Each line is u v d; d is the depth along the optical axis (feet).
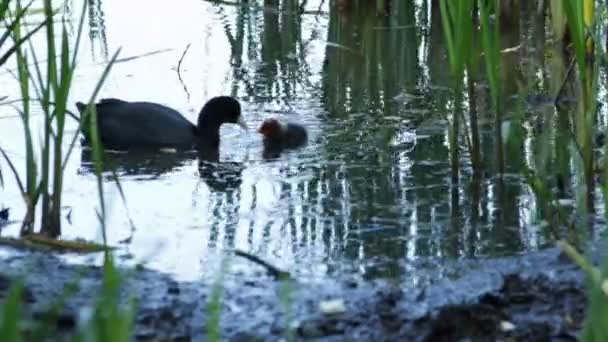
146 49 59.57
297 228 36.73
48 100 34.94
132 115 48.03
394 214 37.86
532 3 68.33
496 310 27.61
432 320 27.17
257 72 56.95
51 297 28.71
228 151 45.98
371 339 26.50
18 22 35.06
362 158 44.39
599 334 18.02
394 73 56.34
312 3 70.49
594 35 42.06
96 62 56.90
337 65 58.08
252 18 66.54
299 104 51.75
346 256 33.99
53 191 35.60
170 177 42.88
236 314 28.30
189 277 31.91
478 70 55.21
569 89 51.55
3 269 31.27
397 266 32.94
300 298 29.25
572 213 36.50
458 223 36.76
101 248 33.94
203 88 54.54
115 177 36.68
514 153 42.32
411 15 67.51
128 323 16.43
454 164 41.01
